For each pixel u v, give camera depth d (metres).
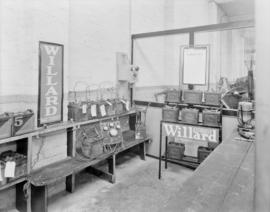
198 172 1.48
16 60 2.49
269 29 0.48
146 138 4.02
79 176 3.37
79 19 3.36
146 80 4.88
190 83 3.59
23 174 2.30
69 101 3.25
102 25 3.77
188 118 3.30
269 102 0.49
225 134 3.43
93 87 3.68
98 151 3.00
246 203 1.11
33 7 2.46
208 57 3.45
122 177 3.41
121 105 3.65
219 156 1.80
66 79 2.92
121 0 4.14
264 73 0.49
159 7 5.21
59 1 2.73
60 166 2.66
